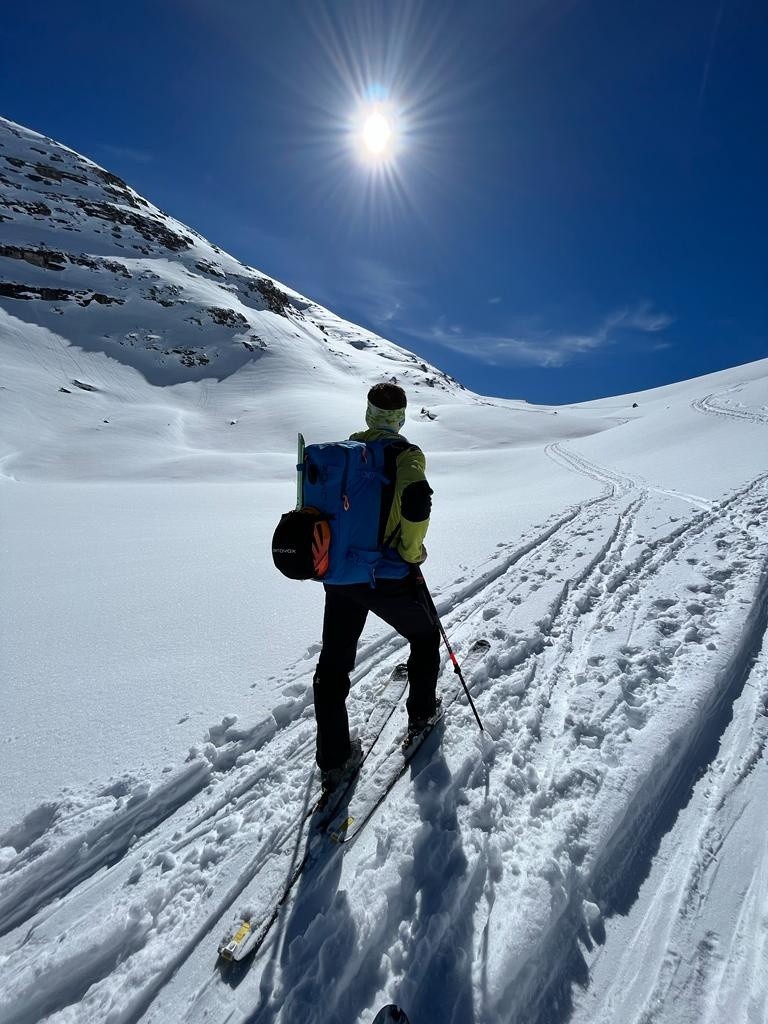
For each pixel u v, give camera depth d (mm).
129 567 6656
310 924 1646
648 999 1467
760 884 1779
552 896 1684
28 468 40500
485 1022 1374
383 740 2459
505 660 3170
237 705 2857
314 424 62438
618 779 2156
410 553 2010
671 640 3264
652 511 7027
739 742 2434
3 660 3574
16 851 2020
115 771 2375
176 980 1540
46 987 1548
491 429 59969
